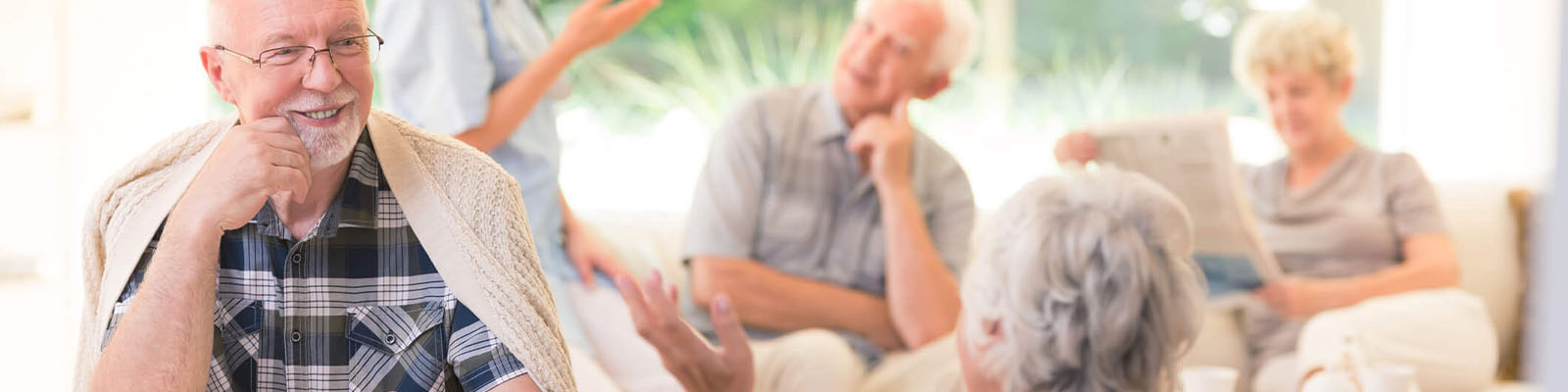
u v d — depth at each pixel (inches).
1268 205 98.6
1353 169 98.6
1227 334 94.4
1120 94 109.6
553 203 88.9
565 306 88.5
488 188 43.8
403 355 43.1
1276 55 100.3
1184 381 85.8
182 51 94.7
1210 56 109.0
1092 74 109.7
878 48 94.0
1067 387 91.4
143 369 39.0
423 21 83.0
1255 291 94.5
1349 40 99.8
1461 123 108.2
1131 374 91.2
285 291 42.4
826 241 93.7
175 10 94.3
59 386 89.5
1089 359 91.0
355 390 43.1
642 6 91.7
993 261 93.1
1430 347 92.0
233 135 40.3
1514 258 98.1
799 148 93.7
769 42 105.4
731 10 105.2
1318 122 98.7
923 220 94.3
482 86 83.7
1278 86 100.3
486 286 42.4
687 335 88.9
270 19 39.5
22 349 89.0
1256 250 94.2
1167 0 109.4
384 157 43.4
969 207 95.6
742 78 105.2
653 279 89.0
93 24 92.3
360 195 43.0
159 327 39.1
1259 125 106.5
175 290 39.6
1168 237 91.5
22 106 90.9
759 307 92.1
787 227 93.1
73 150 91.4
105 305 43.8
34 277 90.0
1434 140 109.5
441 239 42.6
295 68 39.8
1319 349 91.7
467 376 42.5
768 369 91.2
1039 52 109.3
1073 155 97.1
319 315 42.8
